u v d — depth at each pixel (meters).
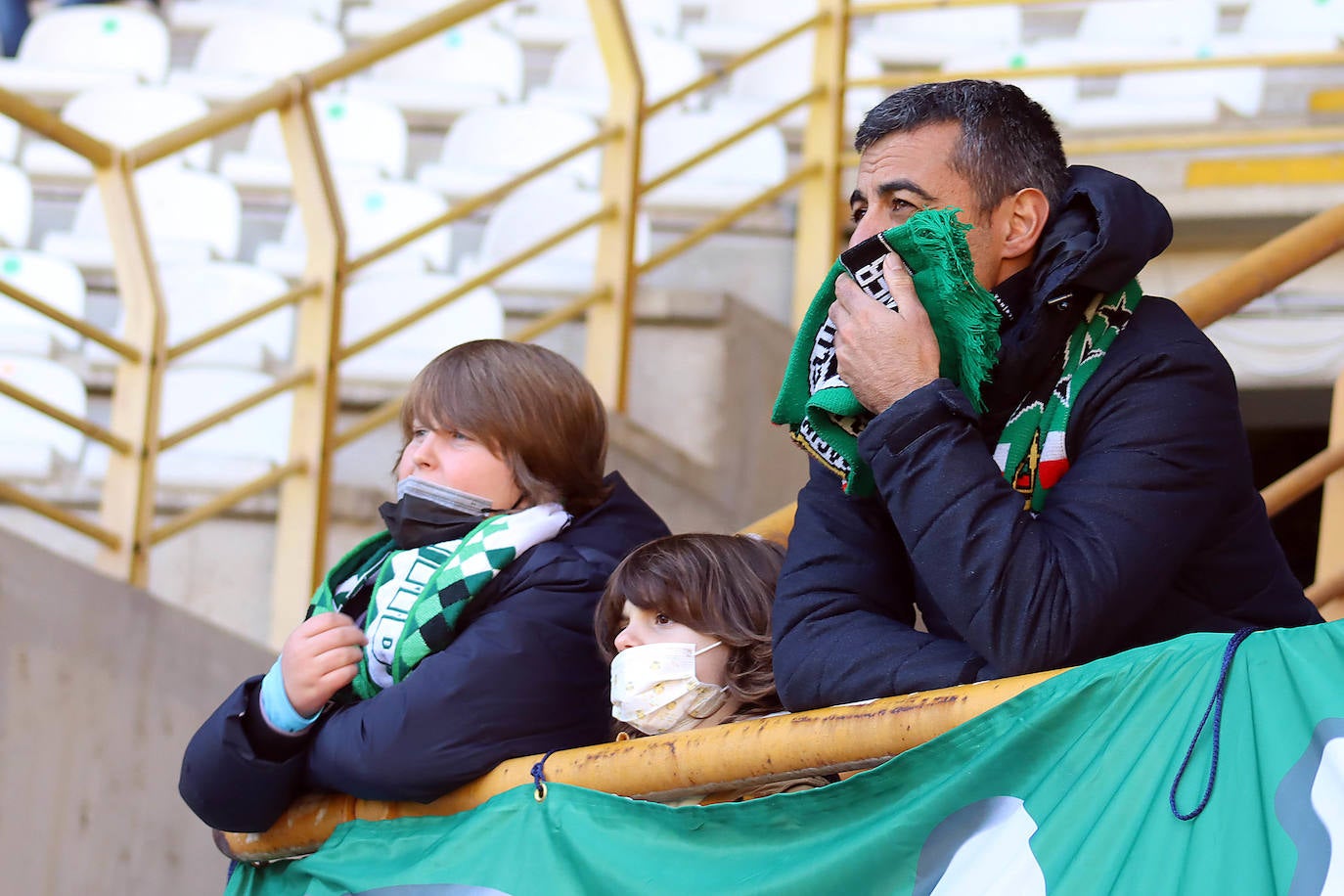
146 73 27.27
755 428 18.16
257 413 17.91
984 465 5.30
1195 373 5.45
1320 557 10.85
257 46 27.42
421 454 7.19
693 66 25.59
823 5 20.17
